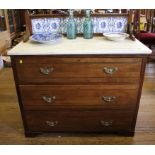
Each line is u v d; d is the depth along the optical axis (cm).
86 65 155
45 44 165
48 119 178
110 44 166
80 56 152
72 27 180
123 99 169
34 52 149
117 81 162
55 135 190
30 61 154
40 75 159
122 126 181
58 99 169
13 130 197
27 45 164
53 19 188
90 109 173
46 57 153
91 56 152
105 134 190
